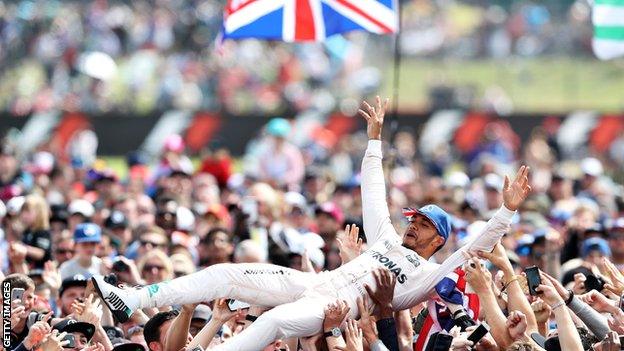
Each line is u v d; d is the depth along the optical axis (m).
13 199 53.59
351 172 96.56
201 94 116.38
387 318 31.20
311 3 47.31
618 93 119.06
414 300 32.00
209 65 119.00
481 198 69.38
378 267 31.83
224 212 57.22
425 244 32.59
